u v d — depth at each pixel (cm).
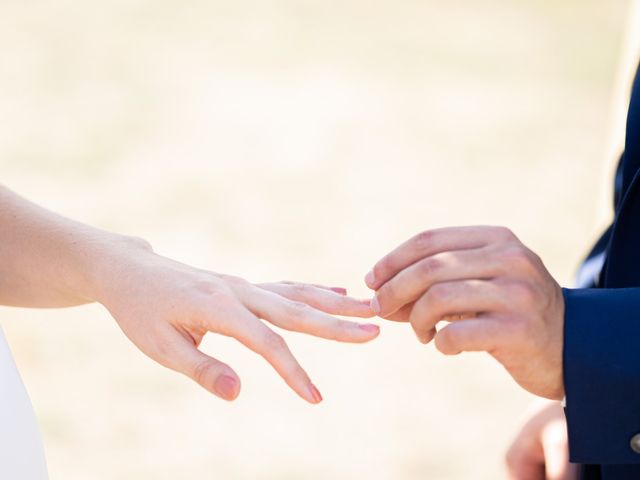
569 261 564
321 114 816
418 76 920
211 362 120
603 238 153
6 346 117
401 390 427
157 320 122
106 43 973
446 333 116
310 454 383
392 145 752
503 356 117
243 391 421
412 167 709
